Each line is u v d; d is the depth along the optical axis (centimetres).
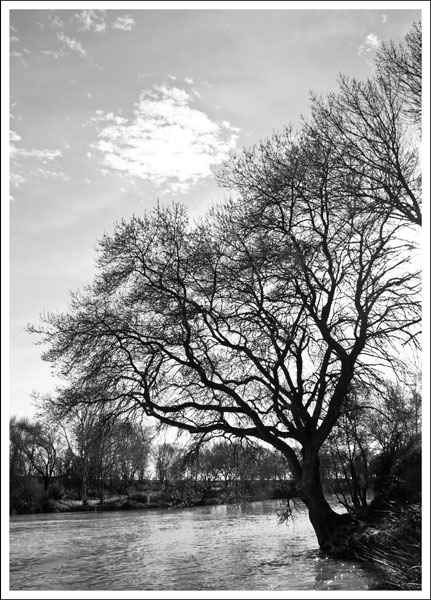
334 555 2148
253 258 2344
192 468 2648
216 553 2641
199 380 2562
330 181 2141
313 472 2375
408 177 2053
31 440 7812
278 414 2442
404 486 2442
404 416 2706
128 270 2533
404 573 1602
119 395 2467
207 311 2448
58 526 4803
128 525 4672
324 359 2438
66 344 2489
